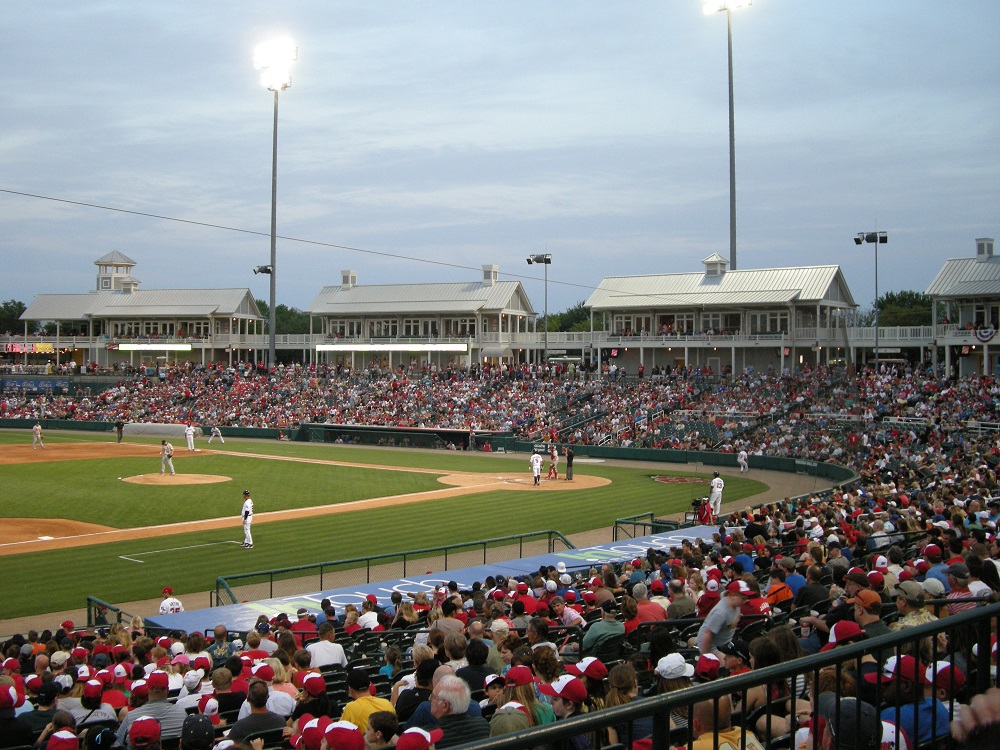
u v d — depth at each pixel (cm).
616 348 8881
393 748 639
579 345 9431
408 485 4828
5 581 2622
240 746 846
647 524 3178
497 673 969
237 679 1161
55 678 1195
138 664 1320
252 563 2852
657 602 1399
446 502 4181
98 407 9244
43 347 11394
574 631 1325
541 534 2788
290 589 2525
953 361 7219
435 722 773
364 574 2709
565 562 2462
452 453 7062
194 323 11225
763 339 8088
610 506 4091
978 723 362
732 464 6041
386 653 1300
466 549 3073
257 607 2072
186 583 2605
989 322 6912
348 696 1145
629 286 9106
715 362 8762
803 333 8044
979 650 526
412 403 8375
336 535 3303
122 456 6128
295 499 4231
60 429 8800
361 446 7681
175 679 1236
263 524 3541
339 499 4253
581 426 7400
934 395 6203
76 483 4700
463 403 8181
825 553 1752
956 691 641
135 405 9181
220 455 6375
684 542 2097
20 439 7462
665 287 8900
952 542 1323
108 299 11712
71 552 3011
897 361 8206
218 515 3744
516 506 4062
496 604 1476
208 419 8688
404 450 7269
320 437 8175
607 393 7888
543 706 726
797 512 2731
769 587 1412
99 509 3872
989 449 4238
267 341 10875
